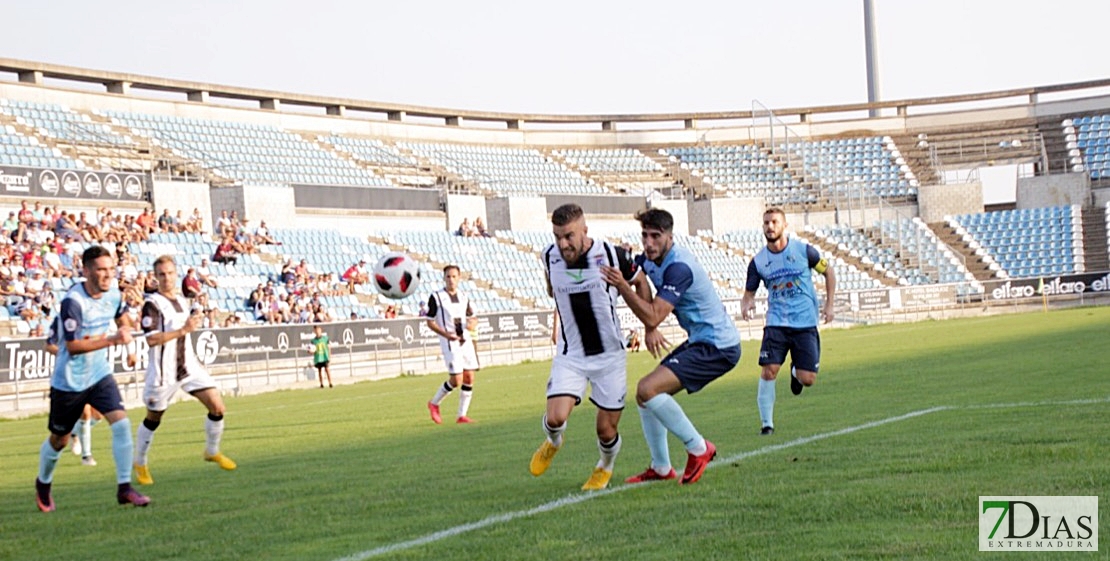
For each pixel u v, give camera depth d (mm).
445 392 15117
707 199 52531
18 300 27031
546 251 7781
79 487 10398
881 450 8672
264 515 7699
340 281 36781
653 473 8062
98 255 8445
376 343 31391
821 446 9336
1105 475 6719
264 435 14906
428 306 15047
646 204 50812
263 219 37906
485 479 8797
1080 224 49781
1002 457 7699
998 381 14750
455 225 45438
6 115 35062
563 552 5734
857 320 42844
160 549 6668
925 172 55125
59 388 8523
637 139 56375
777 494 6961
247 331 27766
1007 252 49969
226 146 41562
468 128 52312
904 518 5973
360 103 48750
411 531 6656
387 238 41375
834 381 17125
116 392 8773
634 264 7773
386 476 9469
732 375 20484
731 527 6066
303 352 29312
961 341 25906
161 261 10117
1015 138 55531
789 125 57594
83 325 8461
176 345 10086
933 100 57375
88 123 37438
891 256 49875
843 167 55656
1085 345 20969
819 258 11203
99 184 33406
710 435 11023
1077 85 55469
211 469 11070
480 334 33781
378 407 19328
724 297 43219
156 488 9719
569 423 13531
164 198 35469
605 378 7758
